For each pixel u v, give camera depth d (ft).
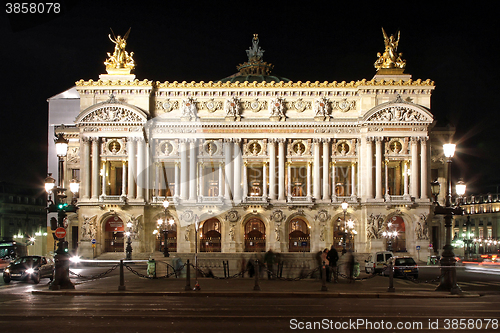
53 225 141.69
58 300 116.78
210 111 331.98
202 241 334.44
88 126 325.21
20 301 115.14
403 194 338.13
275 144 329.72
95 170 324.19
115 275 199.82
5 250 317.63
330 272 159.84
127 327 81.71
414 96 326.85
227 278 171.32
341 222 324.80
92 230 320.70
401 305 107.76
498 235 514.27
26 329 80.12
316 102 328.49
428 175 323.16
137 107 323.78
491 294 135.33
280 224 325.42
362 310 99.66
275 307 103.65
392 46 335.06
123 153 327.06
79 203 321.52
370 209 319.27
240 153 330.34
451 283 131.64
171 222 298.15
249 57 408.87
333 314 94.43
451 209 136.05
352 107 330.13
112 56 336.70
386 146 324.80
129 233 301.02
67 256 140.46
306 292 127.65
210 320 88.02
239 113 330.75
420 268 272.31
